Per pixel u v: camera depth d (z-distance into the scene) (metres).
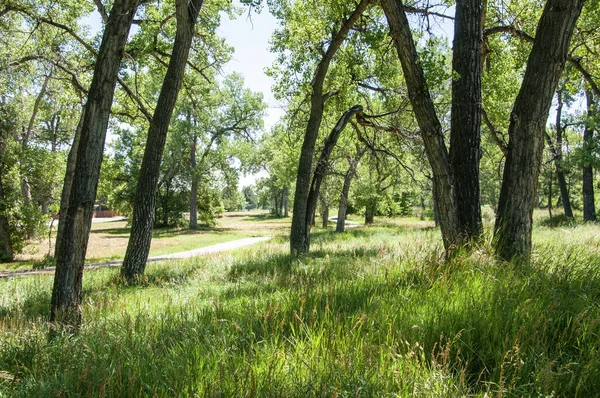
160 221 51.38
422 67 6.60
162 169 45.47
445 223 6.49
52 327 4.37
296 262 10.14
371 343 2.97
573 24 5.52
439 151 6.49
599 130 22.92
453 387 2.39
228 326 3.66
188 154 46.09
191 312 4.80
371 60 12.96
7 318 5.37
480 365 2.84
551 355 2.79
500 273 4.53
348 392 2.37
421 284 4.45
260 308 4.34
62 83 18.27
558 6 5.47
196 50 15.24
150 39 14.31
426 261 5.20
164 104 11.10
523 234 5.65
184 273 10.34
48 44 16.23
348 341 2.95
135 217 10.76
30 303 7.37
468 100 6.75
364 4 11.23
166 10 14.52
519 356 2.71
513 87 12.32
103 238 37.91
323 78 13.30
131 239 10.70
